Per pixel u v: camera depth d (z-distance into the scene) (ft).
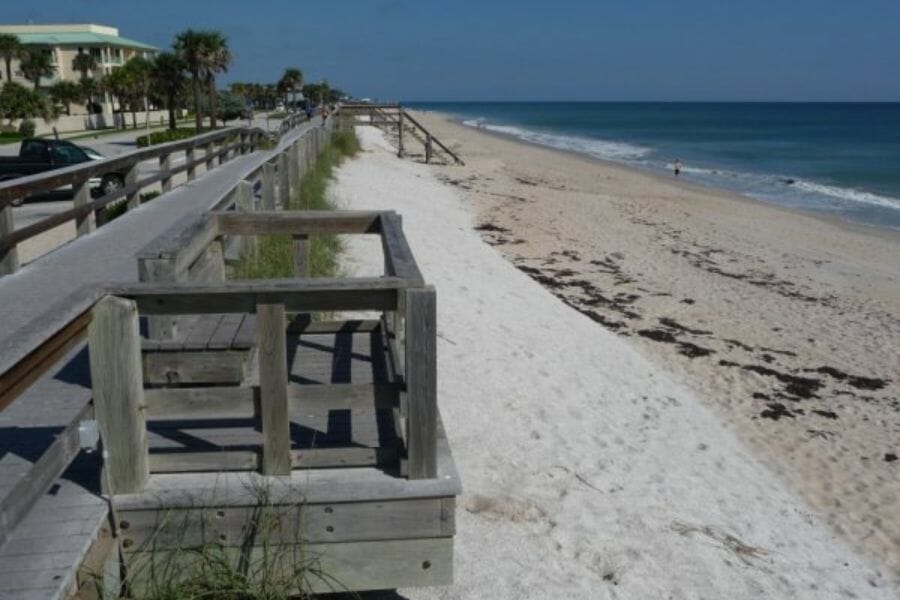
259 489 11.49
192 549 11.54
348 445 13.30
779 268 55.01
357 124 115.96
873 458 25.58
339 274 31.42
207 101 220.64
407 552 12.01
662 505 19.30
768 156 171.12
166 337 14.97
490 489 18.56
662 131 288.92
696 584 16.12
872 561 19.08
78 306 10.17
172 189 44.32
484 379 25.53
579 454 21.38
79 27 257.75
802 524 20.31
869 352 37.09
